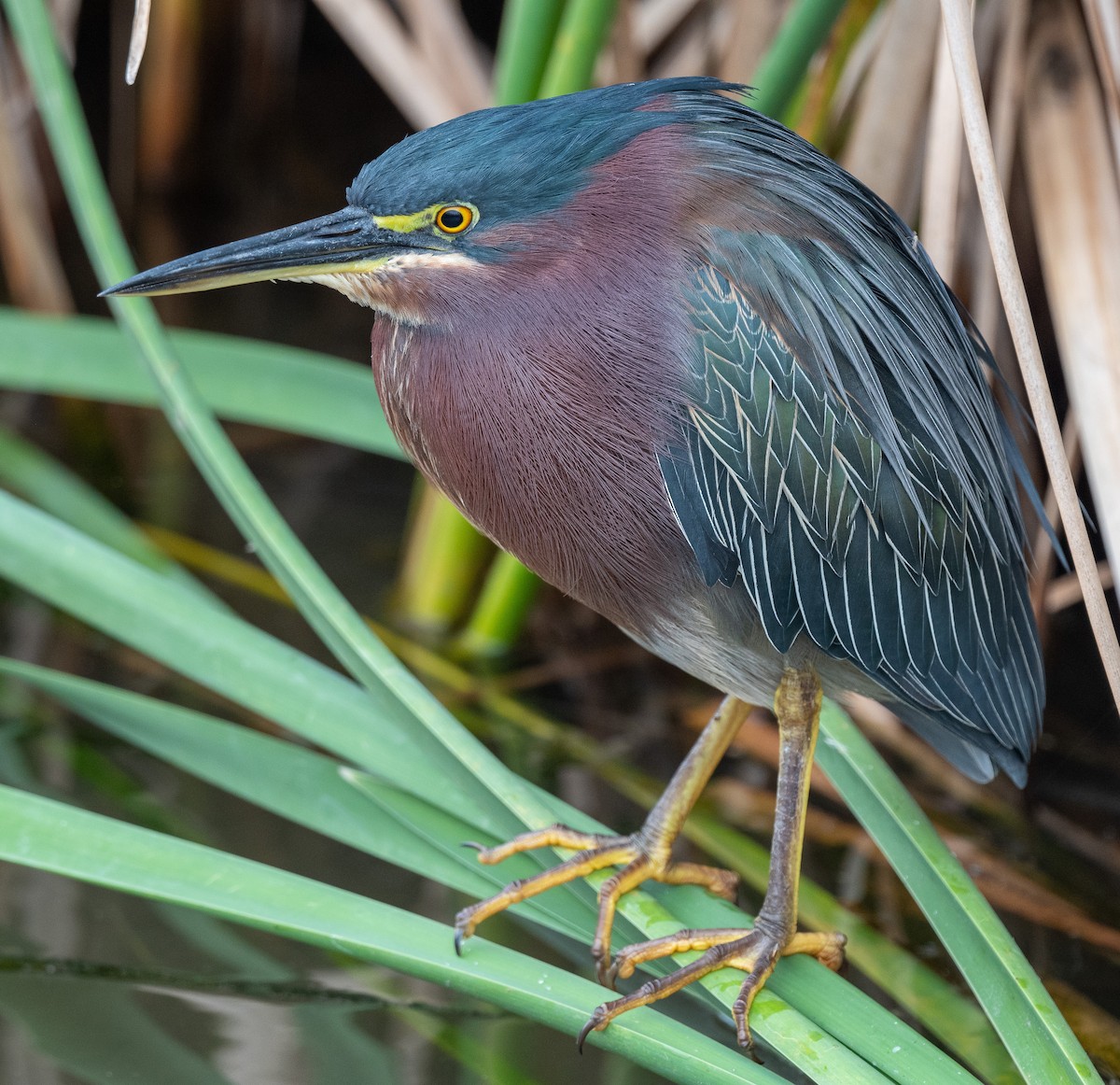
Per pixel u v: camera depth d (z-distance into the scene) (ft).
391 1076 17.52
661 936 17.51
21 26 17.92
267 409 18.17
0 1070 17.52
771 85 17.80
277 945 17.67
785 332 17.47
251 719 18.01
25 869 17.78
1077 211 17.81
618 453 17.48
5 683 18.04
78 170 17.89
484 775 17.53
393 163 17.47
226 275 17.49
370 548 18.33
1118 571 17.67
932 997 17.63
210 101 23.18
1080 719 18.10
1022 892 17.80
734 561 17.51
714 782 17.97
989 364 17.69
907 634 17.57
